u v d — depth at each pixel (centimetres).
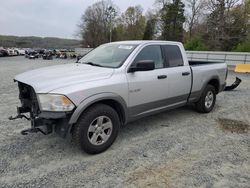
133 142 406
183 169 322
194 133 452
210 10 3080
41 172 308
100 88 343
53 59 3534
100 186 282
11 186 278
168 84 451
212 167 329
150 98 422
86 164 330
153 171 316
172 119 533
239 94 830
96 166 326
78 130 333
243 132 462
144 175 306
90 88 332
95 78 352
